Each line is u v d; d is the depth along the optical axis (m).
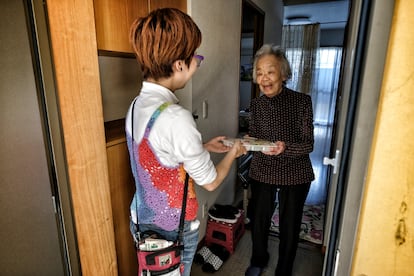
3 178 0.90
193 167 0.89
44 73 0.85
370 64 0.43
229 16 2.26
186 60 0.92
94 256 1.09
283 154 1.51
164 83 0.94
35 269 1.01
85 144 0.99
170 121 0.85
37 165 0.92
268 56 1.46
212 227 2.09
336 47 6.81
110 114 1.49
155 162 0.91
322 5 4.50
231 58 2.41
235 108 2.69
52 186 0.93
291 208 1.60
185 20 0.86
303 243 2.17
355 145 0.47
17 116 0.87
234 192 2.89
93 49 0.98
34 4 0.80
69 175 0.96
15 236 0.95
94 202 1.06
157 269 0.95
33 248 0.99
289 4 4.38
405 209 0.42
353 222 0.50
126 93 1.58
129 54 1.23
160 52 0.86
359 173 0.48
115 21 1.11
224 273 1.85
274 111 1.52
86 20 0.94
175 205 0.98
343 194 0.54
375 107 0.44
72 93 0.93
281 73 1.48
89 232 1.06
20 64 0.84
